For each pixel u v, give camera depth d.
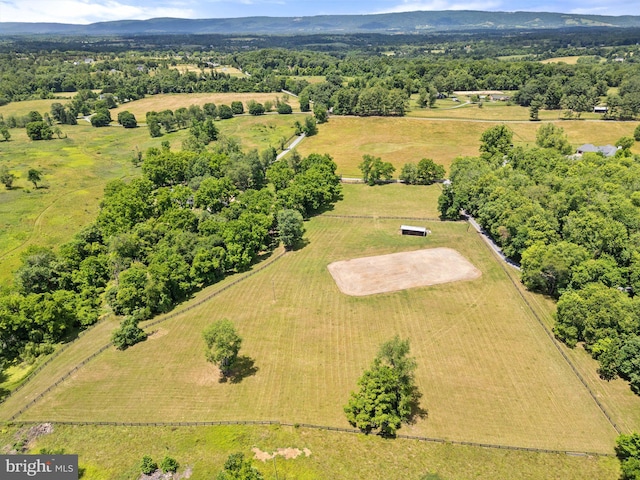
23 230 118.12
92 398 61.19
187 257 90.38
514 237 91.50
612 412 56.94
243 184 142.88
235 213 109.94
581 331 68.44
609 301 65.38
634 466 45.69
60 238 116.25
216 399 59.88
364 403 53.59
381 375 53.56
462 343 70.19
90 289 88.56
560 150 152.62
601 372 63.41
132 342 72.19
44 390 63.44
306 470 49.44
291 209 114.88
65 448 53.50
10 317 73.12
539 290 83.44
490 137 162.12
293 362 66.56
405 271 92.31
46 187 145.75
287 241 102.56
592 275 76.00
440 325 74.69
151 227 105.25
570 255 78.75
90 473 50.09
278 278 91.25
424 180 146.62
